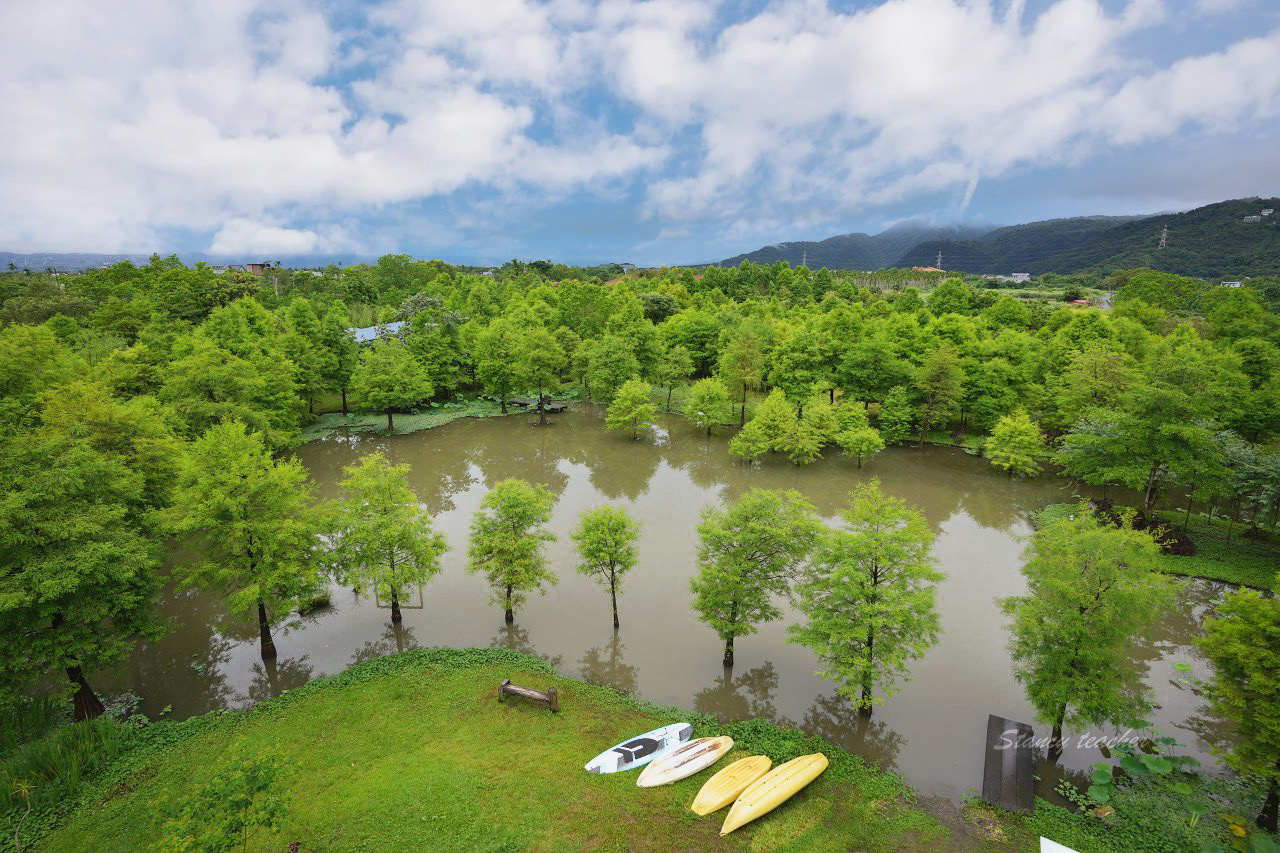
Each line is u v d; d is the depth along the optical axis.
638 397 66.50
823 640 25.64
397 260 166.25
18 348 43.34
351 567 31.41
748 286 147.25
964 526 46.47
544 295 123.62
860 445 56.38
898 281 183.12
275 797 17.38
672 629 33.22
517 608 35.12
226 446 28.94
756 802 20.62
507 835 19.31
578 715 25.52
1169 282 119.31
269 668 29.94
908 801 21.61
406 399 69.12
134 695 27.81
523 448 65.69
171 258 122.00
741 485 54.59
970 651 31.42
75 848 18.91
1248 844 19.48
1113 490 51.56
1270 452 40.22
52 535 22.91
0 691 22.59
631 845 19.23
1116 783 22.67
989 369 62.31
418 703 26.08
